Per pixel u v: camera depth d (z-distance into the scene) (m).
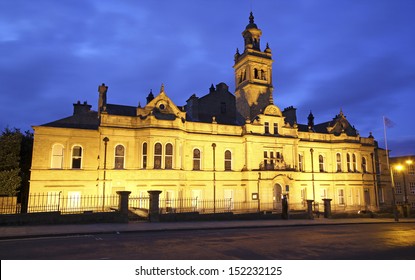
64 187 28.12
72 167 28.80
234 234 17.17
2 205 23.20
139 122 30.88
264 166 35.69
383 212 37.69
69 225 18.81
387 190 47.81
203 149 33.94
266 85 42.25
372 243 14.69
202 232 17.91
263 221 25.14
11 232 15.54
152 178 29.47
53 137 28.48
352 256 11.46
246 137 35.16
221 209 33.31
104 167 29.22
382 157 48.75
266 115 37.25
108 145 29.81
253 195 34.06
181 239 14.95
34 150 27.67
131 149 30.47
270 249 12.70
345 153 41.84
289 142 37.59
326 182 40.66
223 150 34.94
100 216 20.31
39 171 27.53
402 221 30.67
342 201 40.75
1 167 28.30
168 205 29.66
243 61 42.97
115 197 29.27
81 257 10.68
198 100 37.91
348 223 26.27
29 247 12.46
